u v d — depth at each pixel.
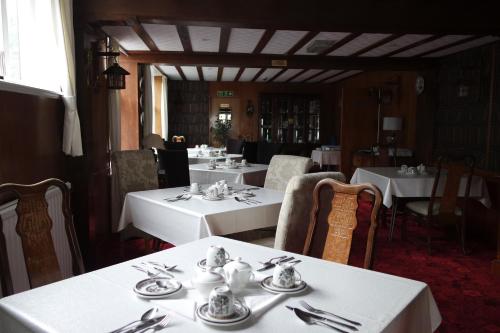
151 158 3.88
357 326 1.05
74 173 3.49
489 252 3.99
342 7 3.89
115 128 5.07
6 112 2.24
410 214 4.22
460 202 4.53
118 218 3.71
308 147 11.01
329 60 6.63
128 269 1.46
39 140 2.74
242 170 4.83
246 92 11.11
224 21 3.79
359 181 4.95
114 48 5.48
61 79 3.07
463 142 5.82
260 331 1.01
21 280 2.09
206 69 8.79
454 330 2.42
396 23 3.95
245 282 1.25
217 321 1.03
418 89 6.90
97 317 1.09
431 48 5.76
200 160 6.33
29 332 1.06
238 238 2.94
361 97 7.79
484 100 5.35
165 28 4.69
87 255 3.64
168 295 1.21
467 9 4.01
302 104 11.18
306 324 1.05
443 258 3.80
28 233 1.61
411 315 1.24
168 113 10.95
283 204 2.13
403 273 3.40
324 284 1.34
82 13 3.55
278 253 1.67
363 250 4.04
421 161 6.80
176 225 2.61
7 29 2.54
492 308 2.73
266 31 4.83
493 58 5.19
